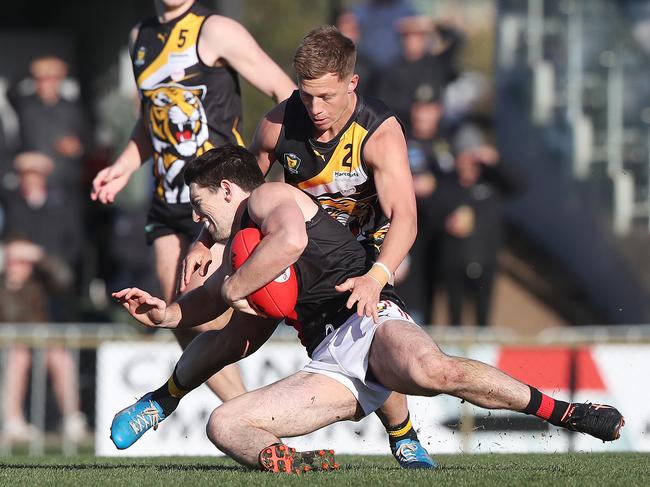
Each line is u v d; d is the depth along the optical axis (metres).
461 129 39.50
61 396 29.75
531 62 46.69
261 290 15.09
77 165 36.97
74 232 36.12
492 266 35.62
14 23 41.94
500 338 28.58
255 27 61.25
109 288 36.25
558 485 13.72
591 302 43.91
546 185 45.50
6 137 37.75
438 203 35.25
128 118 40.47
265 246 14.50
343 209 16.27
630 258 43.25
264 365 27.83
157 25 19.69
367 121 15.71
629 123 44.56
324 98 15.15
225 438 14.90
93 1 42.03
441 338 28.55
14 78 38.84
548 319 43.03
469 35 48.97
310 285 15.66
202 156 15.84
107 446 28.38
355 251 15.84
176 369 16.78
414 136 36.06
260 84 19.39
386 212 15.64
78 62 41.94
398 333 14.87
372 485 13.54
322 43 14.97
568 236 44.81
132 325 34.94
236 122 19.78
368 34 39.81
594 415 14.11
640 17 45.50
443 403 27.48
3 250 35.47
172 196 19.61
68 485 14.26
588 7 45.62
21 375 29.92
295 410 15.05
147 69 19.62
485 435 27.33
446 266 35.28
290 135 16.02
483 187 35.75
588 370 28.41
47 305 34.69
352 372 15.31
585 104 45.47
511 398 14.19
